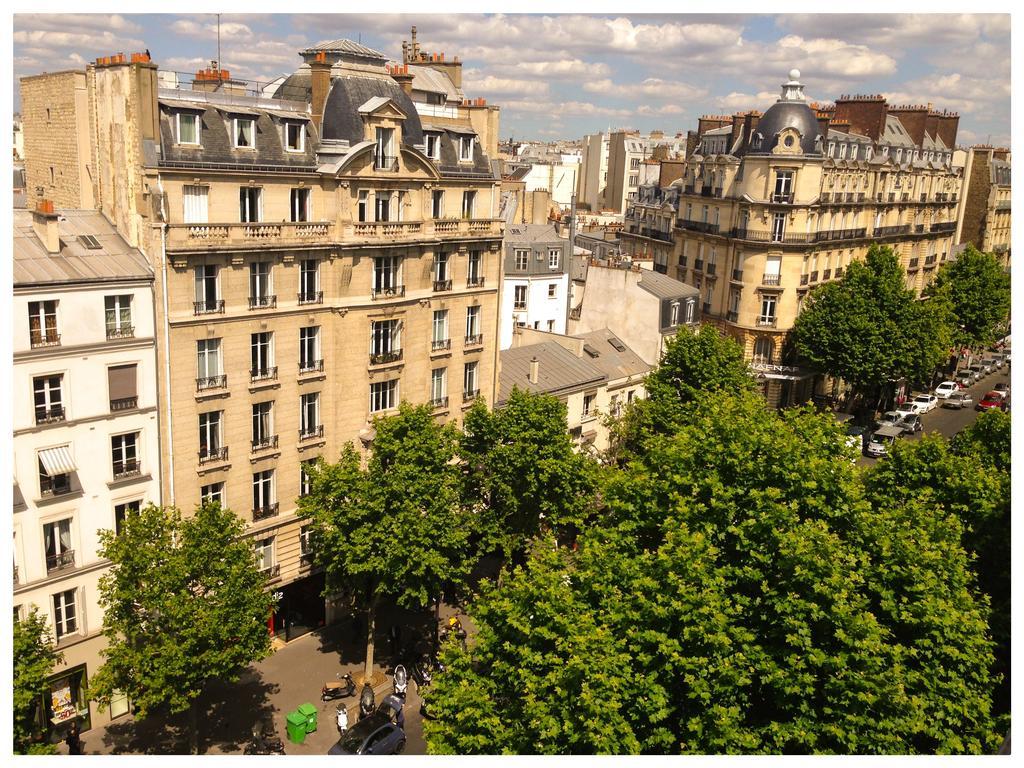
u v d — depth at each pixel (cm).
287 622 5247
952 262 11825
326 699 4653
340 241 4825
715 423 4012
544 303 9244
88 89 4412
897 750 2934
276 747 4175
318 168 4744
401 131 5028
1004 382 12231
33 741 3856
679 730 3127
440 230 5434
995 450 5531
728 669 2894
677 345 6906
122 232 4297
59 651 4034
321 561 4806
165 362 4238
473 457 5253
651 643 3102
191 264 4247
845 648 3084
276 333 4691
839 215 10188
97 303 3972
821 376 10425
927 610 3209
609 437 7050
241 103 4731
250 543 4244
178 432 4372
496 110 5866
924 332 9281
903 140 11850
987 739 3111
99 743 4191
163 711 4494
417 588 4750
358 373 5131
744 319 9888
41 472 3912
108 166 4334
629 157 18062
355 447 5231
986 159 14612
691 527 3538
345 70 5188
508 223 9762
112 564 4047
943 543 3600
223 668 3834
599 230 14450
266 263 4588
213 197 4319
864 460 8700
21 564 3900
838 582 3053
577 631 3119
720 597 3130
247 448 4691
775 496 3397
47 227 3934
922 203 11862
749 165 9669
